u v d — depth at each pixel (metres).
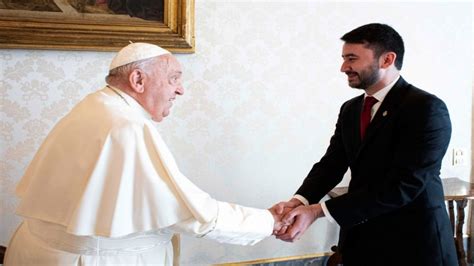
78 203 1.31
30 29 2.08
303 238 2.68
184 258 2.49
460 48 2.79
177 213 1.36
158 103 1.48
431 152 1.48
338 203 1.59
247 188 2.52
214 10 2.35
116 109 1.41
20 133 2.19
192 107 2.38
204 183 2.45
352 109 1.73
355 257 1.67
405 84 1.61
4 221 2.21
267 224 1.54
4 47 2.08
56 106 2.21
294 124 2.55
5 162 2.19
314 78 2.55
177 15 2.25
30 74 2.17
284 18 2.46
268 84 2.48
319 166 1.93
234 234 1.45
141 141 1.35
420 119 1.48
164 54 1.48
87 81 2.23
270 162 2.54
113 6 2.17
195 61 2.36
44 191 1.43
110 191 1.32
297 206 1.80
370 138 1.57
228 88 2.42
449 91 2.80
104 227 1.30
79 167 1.37
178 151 2.39
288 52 2.49
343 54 1.63
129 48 1.46
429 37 2.72
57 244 1.42
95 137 1.37
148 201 1.33
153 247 1.46
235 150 2.47
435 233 1.54
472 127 2.88
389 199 1.51
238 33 2.40
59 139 1.45
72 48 2.14
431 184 1.59
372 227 1.62
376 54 1.56
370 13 2.60
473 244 2.91
